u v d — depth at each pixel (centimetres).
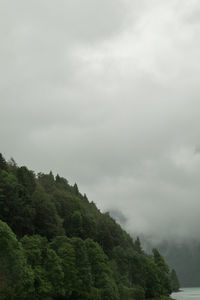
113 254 18062
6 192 14138
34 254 10800
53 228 15762
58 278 11000
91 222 19588
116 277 15300
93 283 13212
